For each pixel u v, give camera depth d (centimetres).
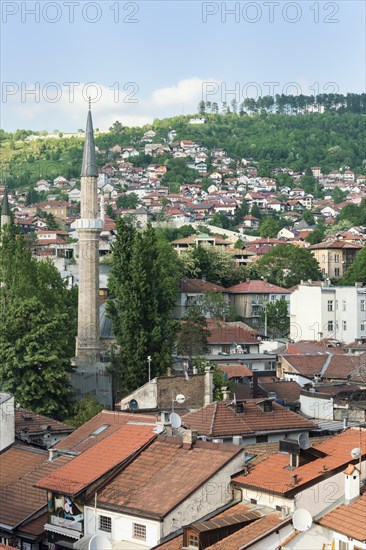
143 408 10381
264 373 14888
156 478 6938
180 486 6744
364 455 6469
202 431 8600
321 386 11906
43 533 7250
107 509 6819
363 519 5897
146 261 14450
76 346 15300
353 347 18325
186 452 7112
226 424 8744
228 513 6525
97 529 6906
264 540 5978
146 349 13888
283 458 6888
